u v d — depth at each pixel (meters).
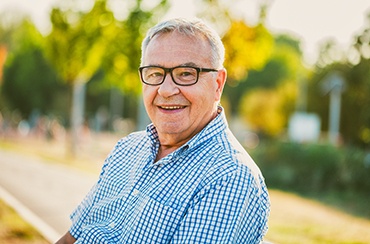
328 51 44.28
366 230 7.46
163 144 2.47
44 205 8.96
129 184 2.50
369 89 16.41
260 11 9.93
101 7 15.46
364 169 11.84
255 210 2.09
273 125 43.34
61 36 17.25
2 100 49.00
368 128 15.09
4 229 6.62
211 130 2.29
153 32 2.41
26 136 35.81
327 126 44.53
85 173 14.05
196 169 2.20
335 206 9.92
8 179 12.32
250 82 60.25
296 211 9.02
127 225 2.32
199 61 2.32
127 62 13.53
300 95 45.59
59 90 48.47
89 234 2.43
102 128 56.38
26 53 47.41
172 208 2.17
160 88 2.34
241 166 2.10
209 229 2.04
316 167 12.70
